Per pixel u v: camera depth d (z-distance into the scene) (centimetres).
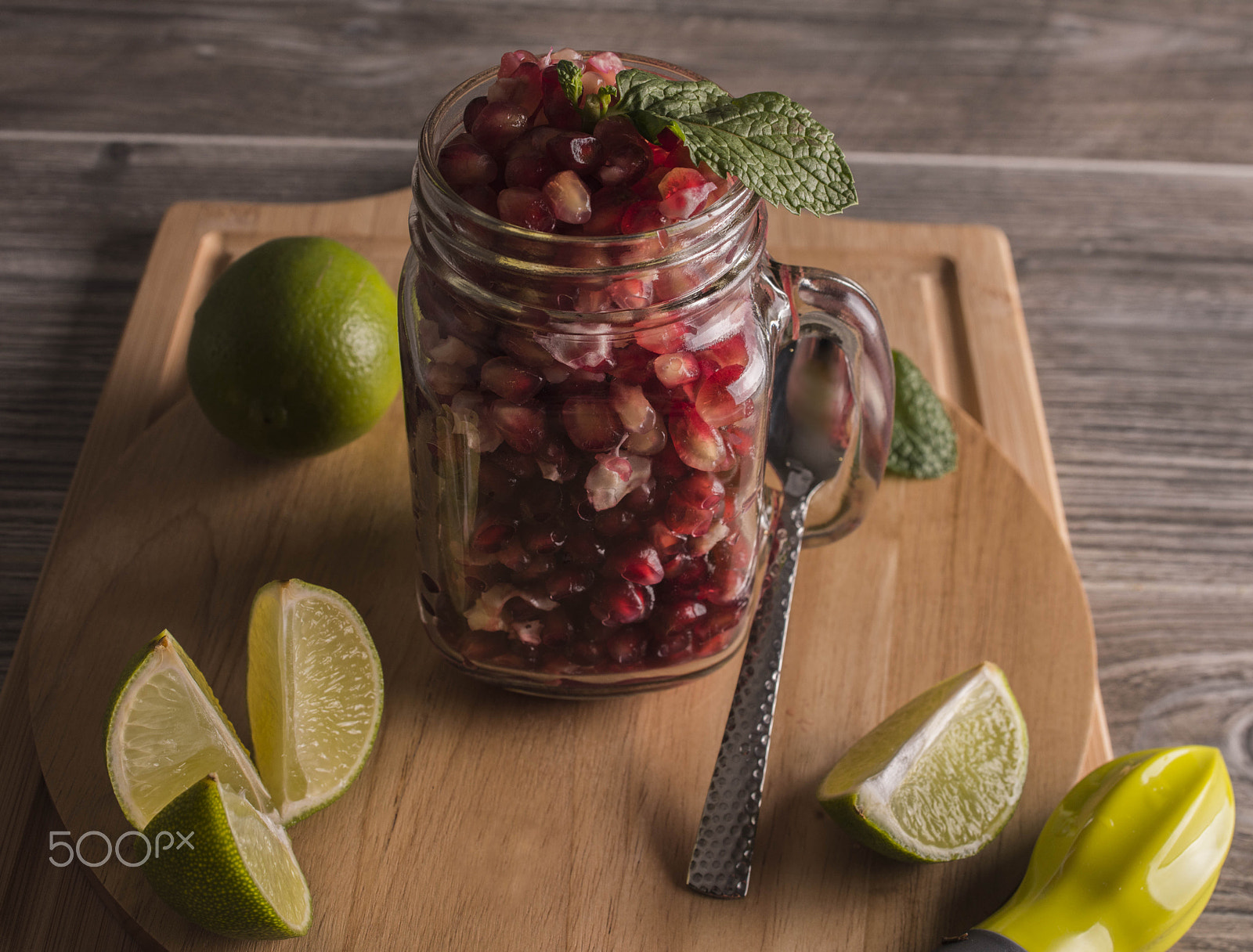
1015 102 80
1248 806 56
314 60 79
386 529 55
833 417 53
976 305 63
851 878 49
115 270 68
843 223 65
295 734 49
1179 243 72
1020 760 50
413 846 49
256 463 57
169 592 53
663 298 45
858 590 54
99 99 76
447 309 46
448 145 45
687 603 49
